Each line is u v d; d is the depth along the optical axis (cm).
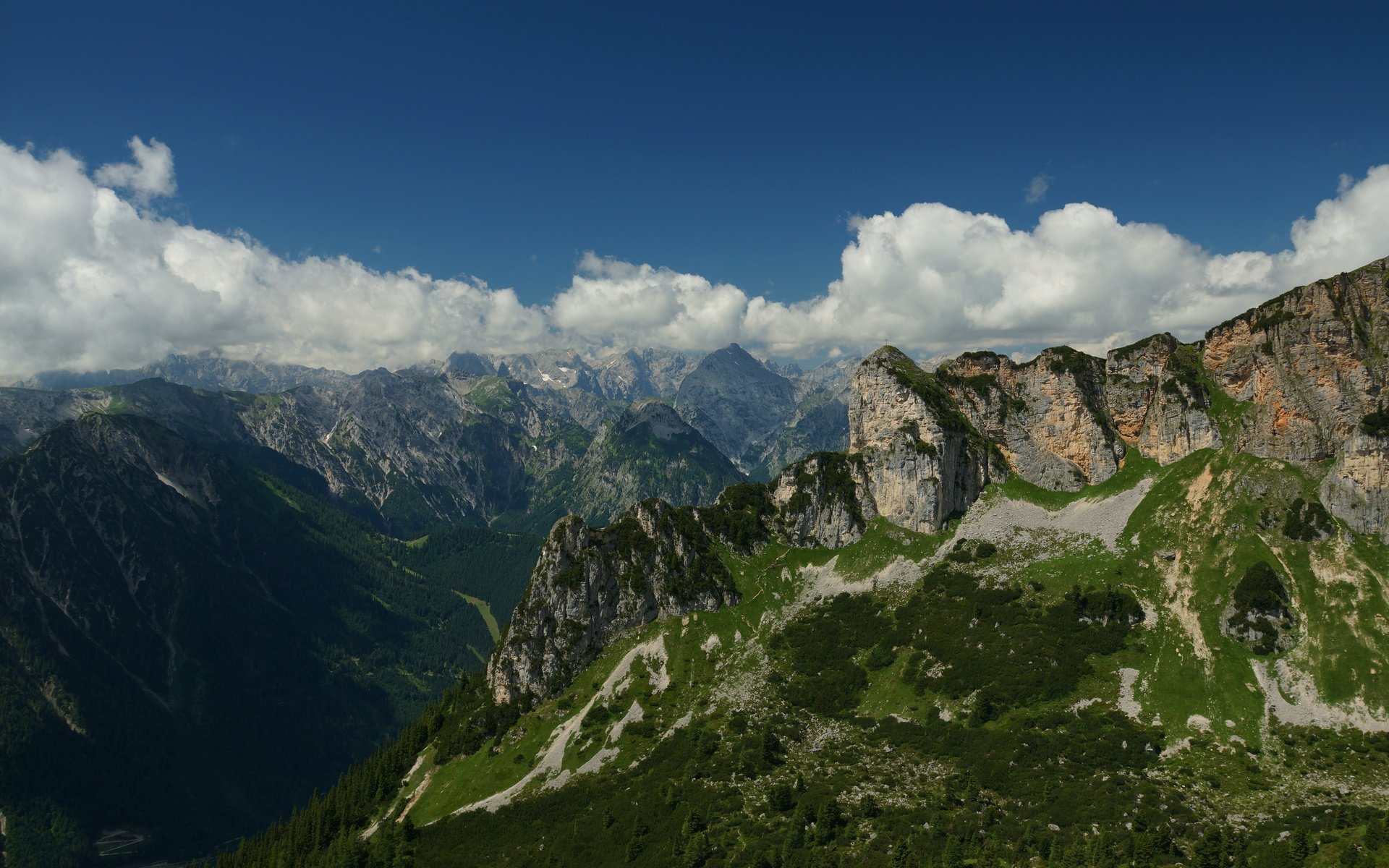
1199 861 13000
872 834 15650
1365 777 15550
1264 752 16712
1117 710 18600
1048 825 15025
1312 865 12481
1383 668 17838
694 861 15975
